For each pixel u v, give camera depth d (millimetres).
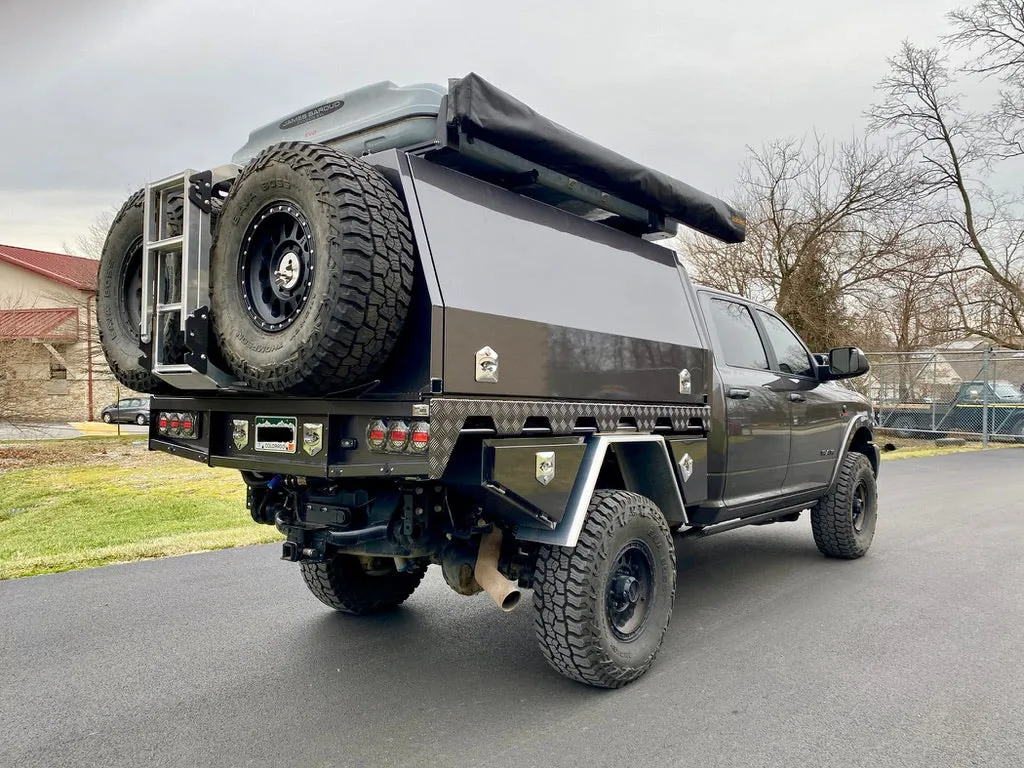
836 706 3146
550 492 3109
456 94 2963
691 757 2703
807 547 6547
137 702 3164
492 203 3197
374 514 3195
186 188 3072
